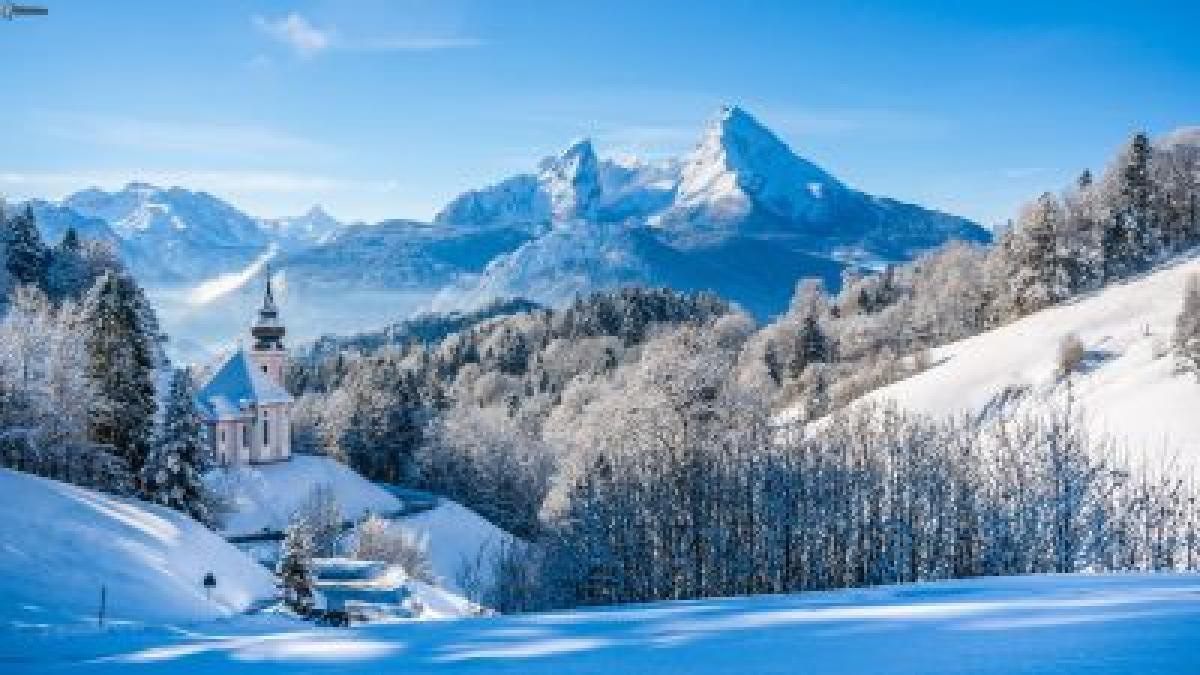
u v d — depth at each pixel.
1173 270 150.00
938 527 76.31
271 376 159.00
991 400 128.50
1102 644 9.78
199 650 14.84
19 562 42.47
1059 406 118.25
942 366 145.62
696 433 92.50
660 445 88.81
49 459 79.00
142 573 46.84
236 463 128.00
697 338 125.19
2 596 37.72
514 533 144.75
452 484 148.25
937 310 196.12
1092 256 161.38
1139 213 167.12
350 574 77.31
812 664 9.95
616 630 14.20
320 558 88.38
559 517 98.19
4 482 51.59
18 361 78.81
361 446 153.00
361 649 13.62
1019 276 165.38
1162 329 129.62
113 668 13.75
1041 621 11.75
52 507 50.66
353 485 133.62
